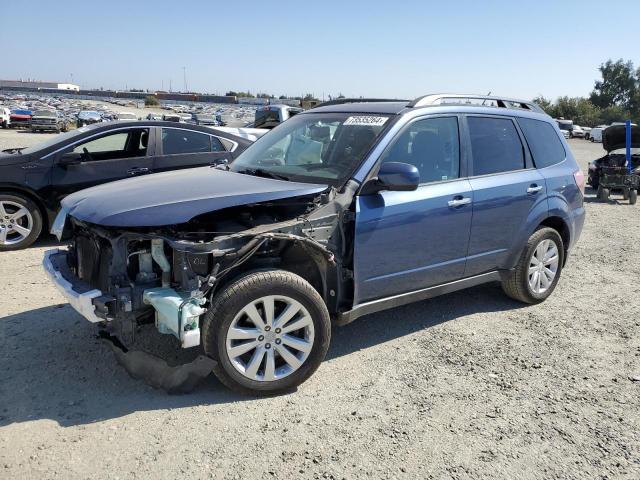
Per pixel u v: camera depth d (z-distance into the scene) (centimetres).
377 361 402
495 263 478
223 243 325
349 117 441
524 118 511
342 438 305
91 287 332
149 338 417
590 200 1313
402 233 396
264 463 281
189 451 289
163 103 11994
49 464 275
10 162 681
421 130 422
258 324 335
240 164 462
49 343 411
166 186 371
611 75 9900
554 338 450
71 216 369
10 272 592
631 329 473
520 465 285
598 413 337
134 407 329
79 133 733
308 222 356
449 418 328
